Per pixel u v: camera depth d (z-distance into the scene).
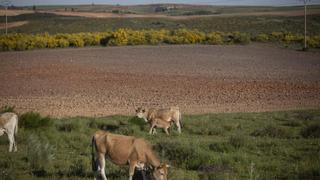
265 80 70.25
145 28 188.62
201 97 56.16
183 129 36.78
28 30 179.88
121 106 49.59
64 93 57.94
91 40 129.25
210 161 23.45
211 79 71.44
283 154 26.52
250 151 27.39
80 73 76.44
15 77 71.31
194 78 72.50
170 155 24.72
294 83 67.25
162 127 34.84
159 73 77.88
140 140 19.28
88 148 27.62
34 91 59.09
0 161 23.27
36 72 76.81
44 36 128.12
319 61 95.56
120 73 77.25
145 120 35.97
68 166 22.75
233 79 71.44
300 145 29.02
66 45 124.69
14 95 55.88
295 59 99.00
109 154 19.39
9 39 120.75
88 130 34.62
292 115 43.25
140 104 50.91
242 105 50.88
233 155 25.36
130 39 131.38
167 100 53.84
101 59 96.69
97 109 47.59
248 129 36.44
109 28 187.62
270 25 190.88
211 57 102.06
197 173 21.67
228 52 112.19
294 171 22.14
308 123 38.00
